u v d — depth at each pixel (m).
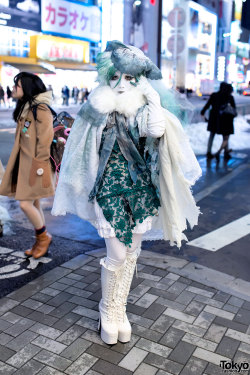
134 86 2.28
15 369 2.23
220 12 56.62
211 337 2.54
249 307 2.89
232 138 11.64
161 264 3.54
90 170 2.35
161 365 2.28
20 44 27.81
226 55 59.78
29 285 3.17
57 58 29.31
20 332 2.56
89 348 2.42
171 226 2.41
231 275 3.53
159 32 30.41
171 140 2.26
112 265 2.38
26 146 3.40
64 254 3.80
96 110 2.26
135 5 31.08
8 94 24.80
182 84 44.06
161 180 2.37
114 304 2.46
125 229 2.28
